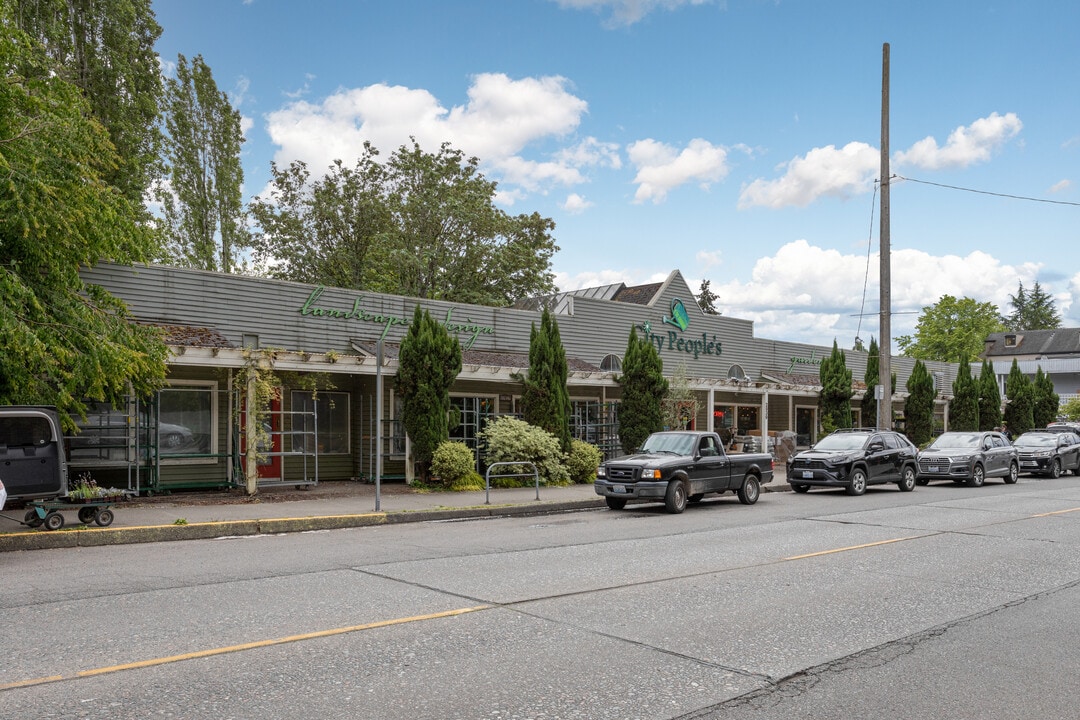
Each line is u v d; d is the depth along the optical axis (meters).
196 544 11.92
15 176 11.76
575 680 5.58
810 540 12.38
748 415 33.97
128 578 8.99
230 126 35.03
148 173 27.16
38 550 11.23
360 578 9.08
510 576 9.26
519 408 24.22
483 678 5.59
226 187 34.81
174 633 6.62
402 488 19.30
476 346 23.86
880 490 22.38
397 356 20.11
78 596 8.02
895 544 11.99
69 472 16.50
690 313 30.98
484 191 42.31
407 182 42.75
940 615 7.64
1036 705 5.27
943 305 92.06
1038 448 27.81
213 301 18.56
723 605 7.91
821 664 6.07
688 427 29.94
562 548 11.48
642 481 16.31
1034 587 8.95
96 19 25.88
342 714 4.88
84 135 13.74
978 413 38.97
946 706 5.23
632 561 10.37
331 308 20.61
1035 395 45.12
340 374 21.23
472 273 41.59
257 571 9.48
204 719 4.77
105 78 25.58
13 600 7.82
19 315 12.20
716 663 6.04
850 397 31.23
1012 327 123.50
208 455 17.83
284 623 6.98
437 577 9.16
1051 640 6.82
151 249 15.84
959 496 20.28
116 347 13.12
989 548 11.65
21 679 5.44
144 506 15.32
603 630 6.90
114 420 17.14
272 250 43.53
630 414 23.41
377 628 6.86
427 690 5.33
